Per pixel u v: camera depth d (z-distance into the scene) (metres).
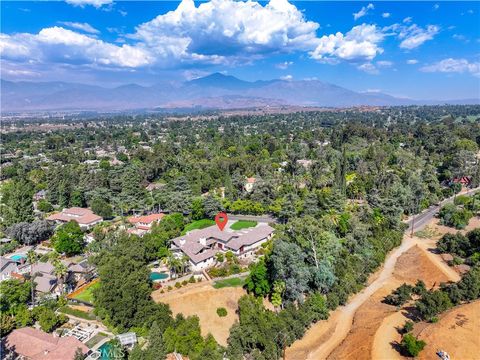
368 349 61.91
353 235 97.56
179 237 108.44
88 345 66.44
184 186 152.62
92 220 129.50
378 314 74.31
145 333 68.56
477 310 67.62
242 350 63.94
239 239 105.56
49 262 96.94
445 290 74.56
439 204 145.88
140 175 177.12
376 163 182.50
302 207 127.88
